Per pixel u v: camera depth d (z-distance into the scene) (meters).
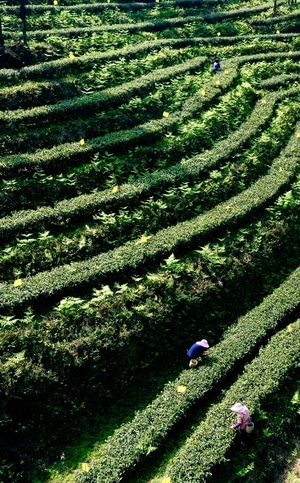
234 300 16.64
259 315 15.90
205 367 14.23
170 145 21.00
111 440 12.65
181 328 15.38
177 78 25.33
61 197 18.52
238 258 17.28
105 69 24.77
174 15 32.94
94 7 31.55
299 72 27.75
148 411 13.21
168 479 11.02
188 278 16.16
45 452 12.79
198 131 21.77
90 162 19.78
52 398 13.41
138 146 20.81
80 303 14.92
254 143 21.94
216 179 19.77
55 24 28.72
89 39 27.56
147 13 32.72
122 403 13.91
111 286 15.66
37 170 18.98
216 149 21.17
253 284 17.22
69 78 23.61
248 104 24.39
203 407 13.63
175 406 13.25
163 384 14.38
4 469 12.31
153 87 24.39
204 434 12.58
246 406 13.10
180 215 18.36
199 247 17.23
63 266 15.93
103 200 17.98
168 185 19.23
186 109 23.22
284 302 16.28
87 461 12.59
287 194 19.45
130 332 14.52
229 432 12.59
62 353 13.76
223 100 24.06
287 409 13.50
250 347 14.84
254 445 12.65
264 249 17.88
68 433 13.20
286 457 12.69
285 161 21.34
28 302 14.72
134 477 12.12
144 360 14.60
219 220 17.91
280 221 18.83
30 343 13.80
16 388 13.08
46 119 20.95
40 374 13.38
